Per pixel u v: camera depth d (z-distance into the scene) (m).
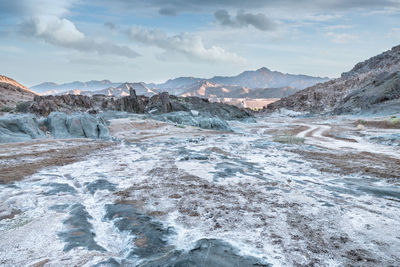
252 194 7.24
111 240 4.56
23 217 5.54
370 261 3.69
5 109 62.50
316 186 8.48
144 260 3.67
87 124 28.50
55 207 6.21
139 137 31.28
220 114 93.81
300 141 27.27
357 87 130.25
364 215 5.67
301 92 172.38
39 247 4.12
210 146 19.72
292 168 11.99
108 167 11.16
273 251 3.94
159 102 86.06
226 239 4.29
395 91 84.31
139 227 4.85
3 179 8.88
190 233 4.66
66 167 11.31
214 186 8.06
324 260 3.71
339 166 12.48
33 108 61.66
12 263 3.60
